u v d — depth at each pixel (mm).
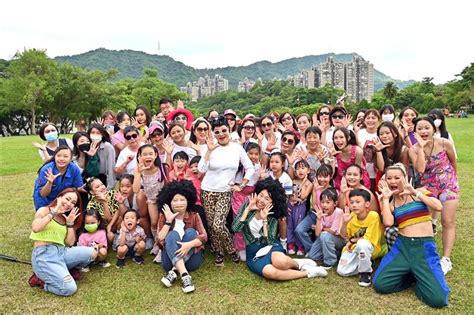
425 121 4969
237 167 5324
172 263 4734
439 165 4949
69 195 4652
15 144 24422
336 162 5840
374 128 6520
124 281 4770
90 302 4254
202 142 6258
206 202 5266
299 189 5797
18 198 8945
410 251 4270
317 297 4262
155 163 5527
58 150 4953
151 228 5727
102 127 6078
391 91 75000
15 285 4668
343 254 4867
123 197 5551
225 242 5152
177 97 70688
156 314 3992
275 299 4250
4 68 61844
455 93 65312
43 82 46219
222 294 4395
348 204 4988
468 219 6805
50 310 4098
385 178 4645
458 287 4379
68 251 4688
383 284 4270
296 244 5656
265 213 4949
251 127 7016
